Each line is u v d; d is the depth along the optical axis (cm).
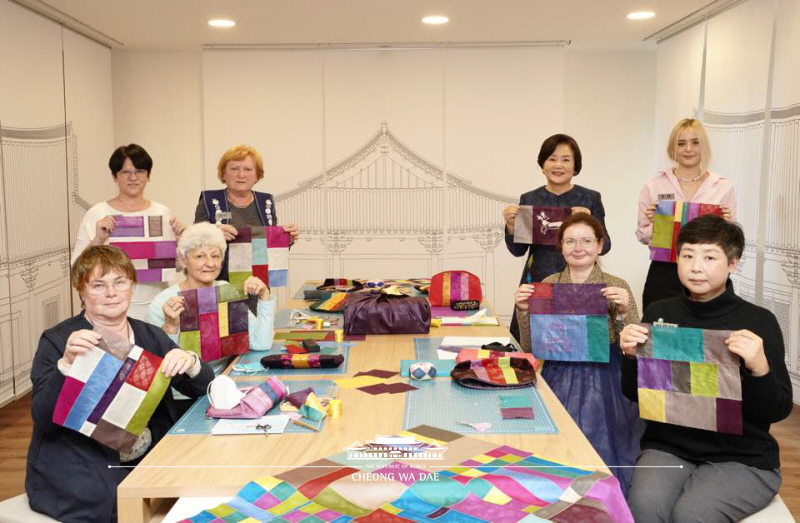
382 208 662
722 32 522
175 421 228
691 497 200
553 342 268
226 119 653
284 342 295
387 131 653
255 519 151
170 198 680
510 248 401
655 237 366
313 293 398
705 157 384
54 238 538
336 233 664
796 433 418
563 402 268
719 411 198
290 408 210
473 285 380
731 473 206
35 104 506
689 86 583
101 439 189
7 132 467
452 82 648
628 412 270
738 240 217
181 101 671
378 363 263
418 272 667
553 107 649
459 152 655
